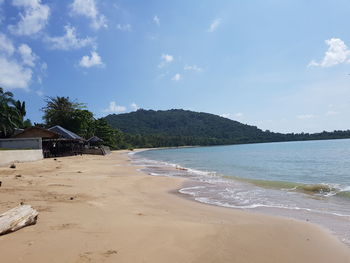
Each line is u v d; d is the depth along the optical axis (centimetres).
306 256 511
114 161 3534
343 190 1305
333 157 3891
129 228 600
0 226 512
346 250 543
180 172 2236
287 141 18462
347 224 729
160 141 14888
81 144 4991
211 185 1476
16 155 2350
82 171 1923
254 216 812
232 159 4188
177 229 610
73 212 717
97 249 473
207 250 504
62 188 1111
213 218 775
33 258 426
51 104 6131
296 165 2933
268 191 1289
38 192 987
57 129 4100
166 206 932
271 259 489
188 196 1164
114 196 1031
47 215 671
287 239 596
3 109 4231
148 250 484
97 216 691
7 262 410
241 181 1648
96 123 7569
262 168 2703
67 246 478
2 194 909
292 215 834
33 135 3588
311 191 1288
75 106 6303
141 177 1702
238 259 477
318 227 694
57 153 4028
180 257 464
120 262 430
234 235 599
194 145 16700
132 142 13412
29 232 540
